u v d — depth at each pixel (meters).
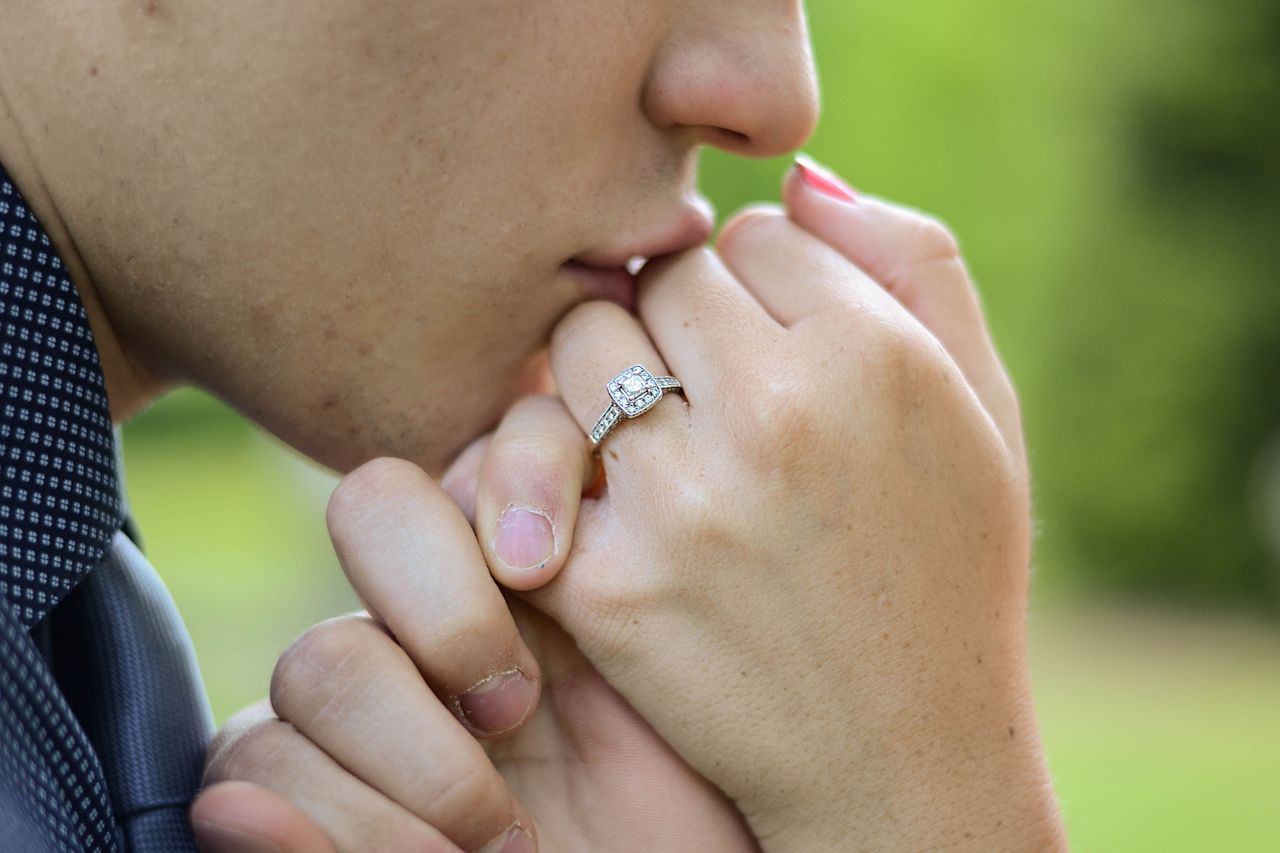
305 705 0.51
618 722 0.55
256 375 0.53
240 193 0.52
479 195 0.52
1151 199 3.31
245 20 0.51
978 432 0.56
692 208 0.55
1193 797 1.87
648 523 0.54
